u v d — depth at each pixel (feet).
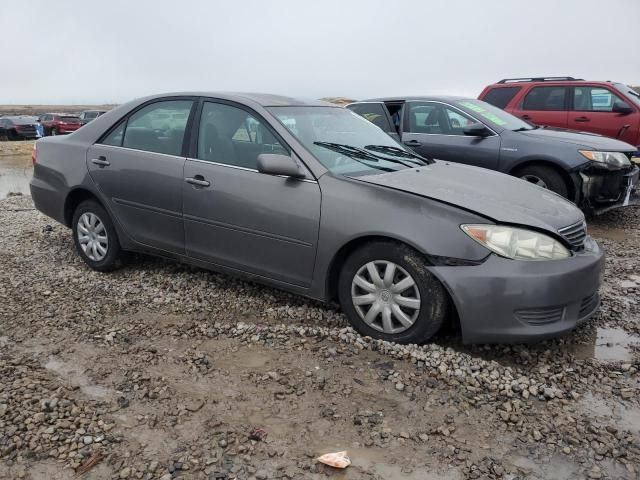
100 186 16.25
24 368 11.02
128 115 16.26
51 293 15.23
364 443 8.75
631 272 17.33
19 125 100.89
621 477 7.99
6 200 30.66
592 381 10.66
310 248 12.48
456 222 11.12
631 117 30.14
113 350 11.85
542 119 33.01
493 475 8.03
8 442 8.69
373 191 11.90
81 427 9.11
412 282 11.41
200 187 14.05
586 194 22.34
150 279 16.29
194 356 11.51
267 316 13.69
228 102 14.40
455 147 25.09
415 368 10.94
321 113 15.31
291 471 8.11
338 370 10.91
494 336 10.96
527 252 10.99
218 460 8.34
